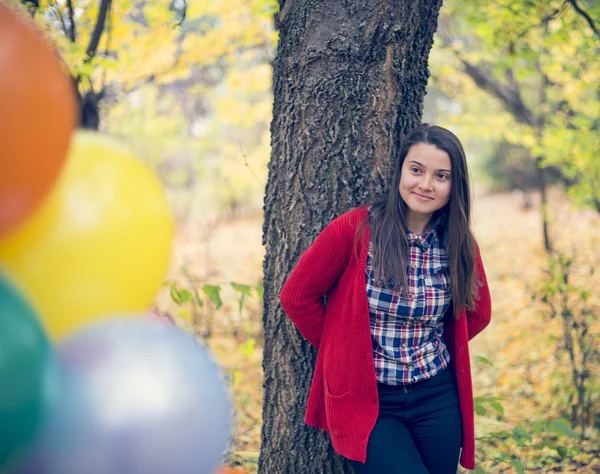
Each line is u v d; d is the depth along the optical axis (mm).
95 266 1140
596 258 8023
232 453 3363
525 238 10859
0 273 1029
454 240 2029
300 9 2266
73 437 1017
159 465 1058
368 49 2230
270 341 2434
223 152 7410
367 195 2271
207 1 5387
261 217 15789
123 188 1203
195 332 5523
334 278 2068
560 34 4812
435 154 1966
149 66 5145
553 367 5121
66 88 1048
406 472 1912
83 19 4129
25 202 1008
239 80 6141
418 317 2010
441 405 2076
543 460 3631
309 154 2279
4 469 990
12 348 943
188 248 11367
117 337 1122
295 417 2369
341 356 2006
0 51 944
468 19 4875
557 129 5969
